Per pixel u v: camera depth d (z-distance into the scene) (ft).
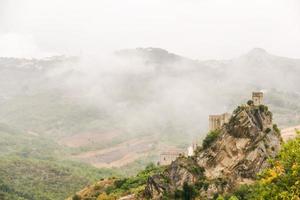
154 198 529.86
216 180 518.37
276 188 246.06
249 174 517.14
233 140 540.93
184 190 518.37
